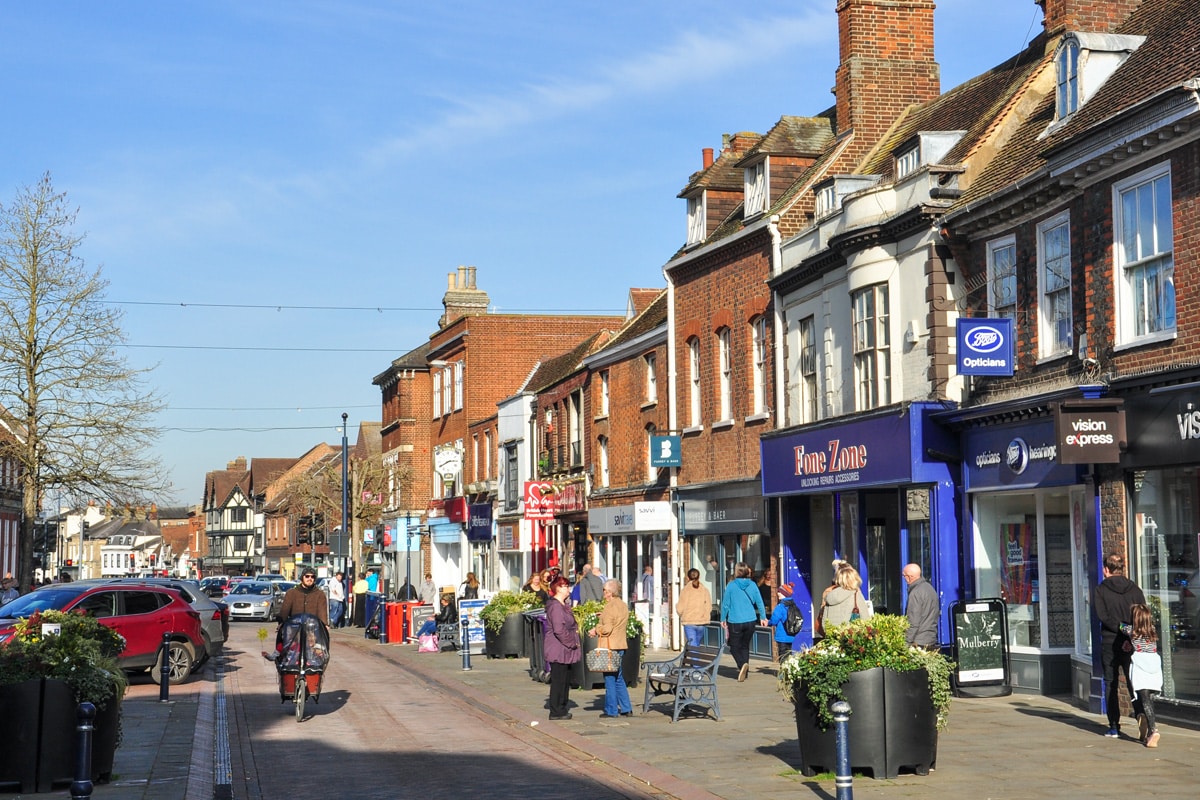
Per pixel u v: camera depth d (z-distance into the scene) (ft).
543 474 143.23
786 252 86.33
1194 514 47.65
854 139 89.45
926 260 67.87
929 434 65.77
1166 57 54.54
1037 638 59.93
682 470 102.83
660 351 108.88
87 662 40.96
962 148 71.10
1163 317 50.06
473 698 66.59
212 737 52.85
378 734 53.52
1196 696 47.83
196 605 84.58
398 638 119.65
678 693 54.34
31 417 138.21
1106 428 50.47
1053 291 58.34
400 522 179.63
